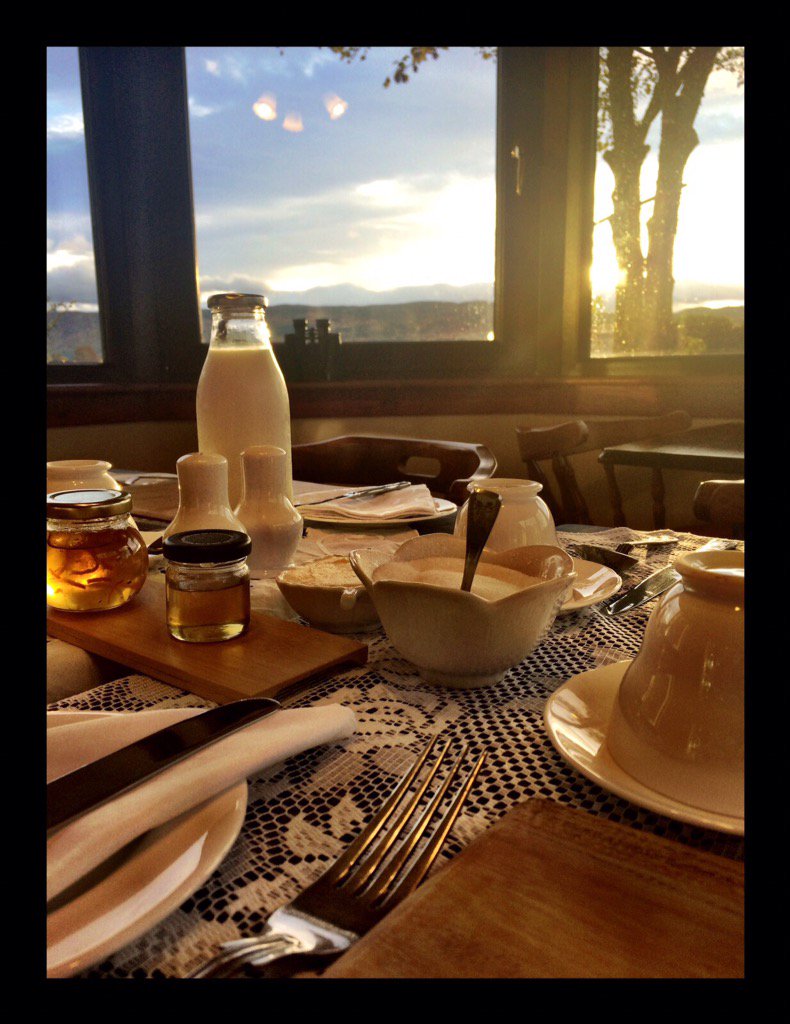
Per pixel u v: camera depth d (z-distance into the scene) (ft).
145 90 8.23
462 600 1.60
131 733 1.35
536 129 8.39
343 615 2.12
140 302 8.62
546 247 8.64
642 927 0.92
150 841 1.10
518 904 0.96
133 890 1.00
